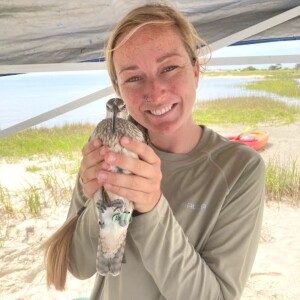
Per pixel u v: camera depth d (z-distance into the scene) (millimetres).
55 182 2113
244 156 567
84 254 570
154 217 457
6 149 2447
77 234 572
